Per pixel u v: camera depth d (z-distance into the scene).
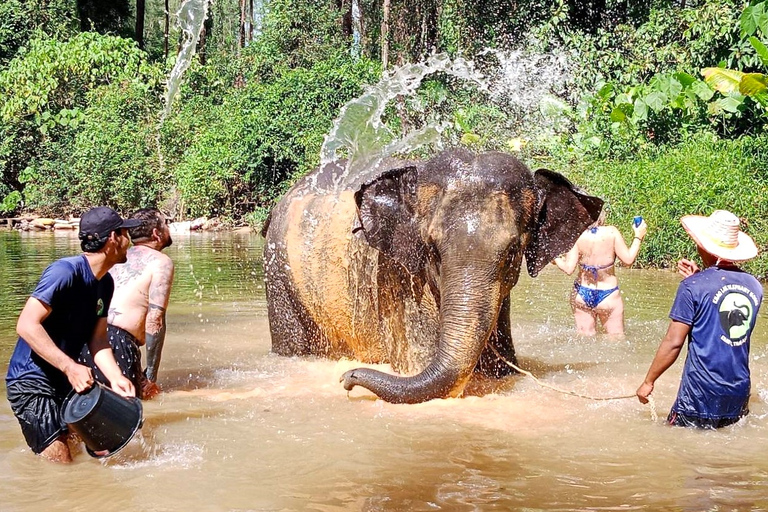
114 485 3.90
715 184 12.58
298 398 5.53
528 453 4.35
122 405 4.14
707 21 17.42
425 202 5.27
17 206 24.84
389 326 5.87
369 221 5.39
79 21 36.25
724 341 4.73
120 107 24.39
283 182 21.25
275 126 21.08
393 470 4.09
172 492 3.81
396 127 19.55
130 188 22.70
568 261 7.85
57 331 4.29
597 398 5.24
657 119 16.69
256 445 4.49
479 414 5.11
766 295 10.04
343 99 21.27
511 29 22.09
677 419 4.86
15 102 24.91
